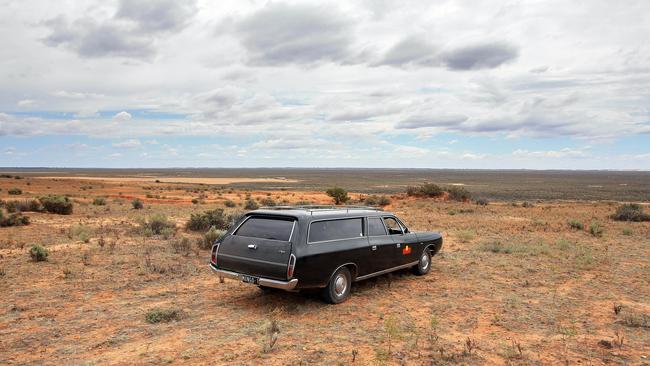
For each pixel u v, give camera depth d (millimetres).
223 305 7648
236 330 6328
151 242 14750
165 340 5902
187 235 16891
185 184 89375
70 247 13445
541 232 19594
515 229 20656
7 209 24641
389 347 5641
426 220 24844
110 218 23141
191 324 6605
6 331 6234
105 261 11359
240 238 7629
